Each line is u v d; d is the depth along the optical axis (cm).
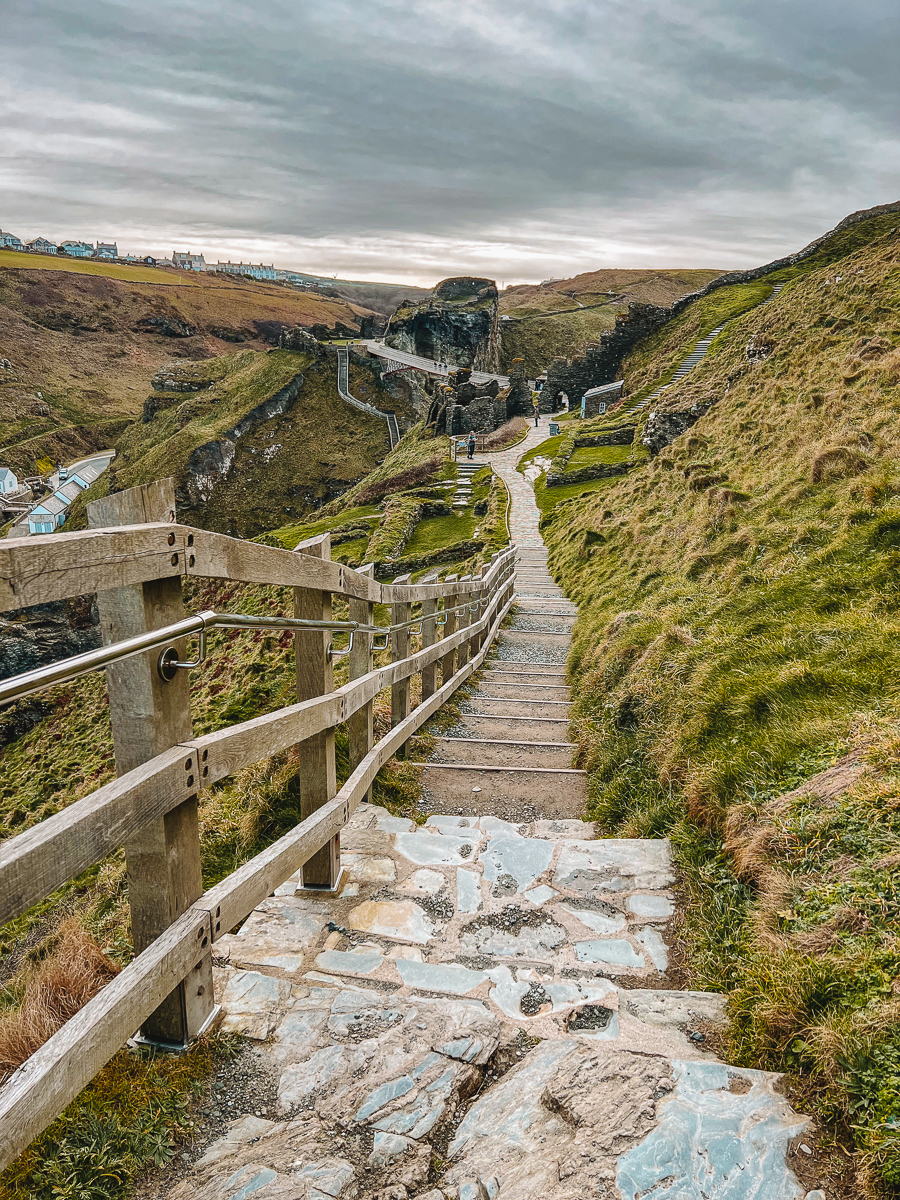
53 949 350
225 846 410
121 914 401
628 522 1628
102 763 2064
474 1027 248
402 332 11394
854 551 637
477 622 966
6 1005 307
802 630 531
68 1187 182
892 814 302
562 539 2219
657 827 425
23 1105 146
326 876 351
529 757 636
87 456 14825
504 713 786
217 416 10094
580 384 6378
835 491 846
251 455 9588
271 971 289
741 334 3594
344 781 435
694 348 4594
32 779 2241
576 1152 187
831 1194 175
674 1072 216
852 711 399
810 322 2342
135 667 203
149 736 206
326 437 10038
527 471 4109
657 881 369
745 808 365
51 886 151
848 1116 194
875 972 234
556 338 15200
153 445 10369
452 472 4422
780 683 452
